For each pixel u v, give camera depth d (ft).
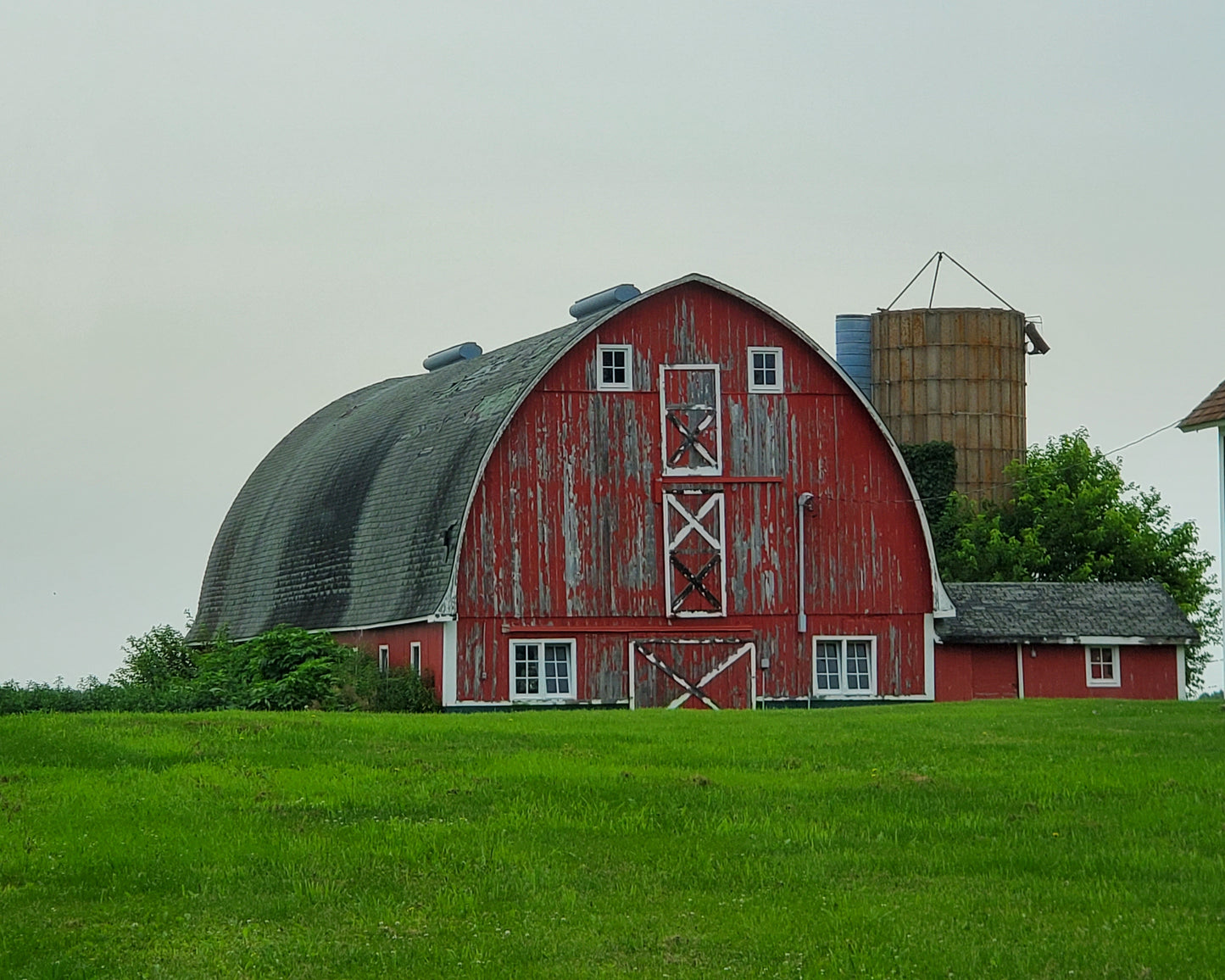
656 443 198.18
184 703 182.60
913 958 65.05
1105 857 79.66
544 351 201.36
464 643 189.88
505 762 107.24
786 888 75.66
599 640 194.39
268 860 80.84
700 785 97.60
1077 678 209.36
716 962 65.72
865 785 97.60
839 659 201.46
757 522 199.93
